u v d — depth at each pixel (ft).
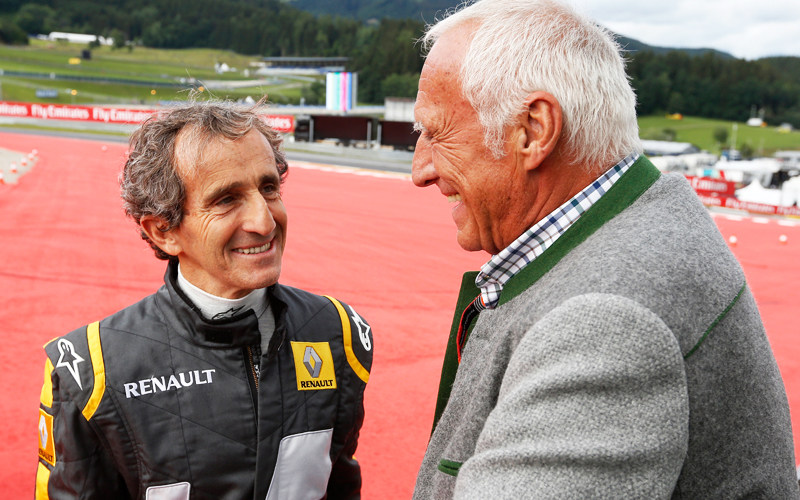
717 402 2.77
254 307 4.33
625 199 3.10
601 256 2.81
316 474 4.49
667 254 2.78
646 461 2.39
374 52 364.79
